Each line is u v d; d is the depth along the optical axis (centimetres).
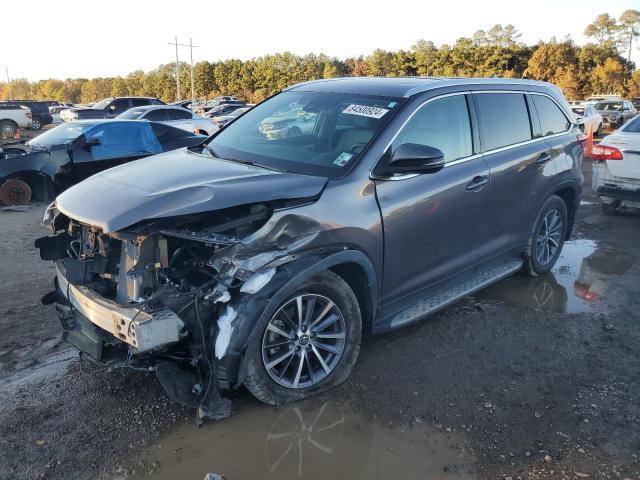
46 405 345
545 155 531
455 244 437
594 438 321
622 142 782
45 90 12488
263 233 319
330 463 299
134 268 314
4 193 929
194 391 317
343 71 8788
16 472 287
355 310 366
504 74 7100
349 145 386
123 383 370
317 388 356
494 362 405
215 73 9194
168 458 300
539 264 563
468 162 443
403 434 323
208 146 453
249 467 295
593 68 6556
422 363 401
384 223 371
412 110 404
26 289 541
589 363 406
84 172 938
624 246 706
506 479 288
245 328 308
